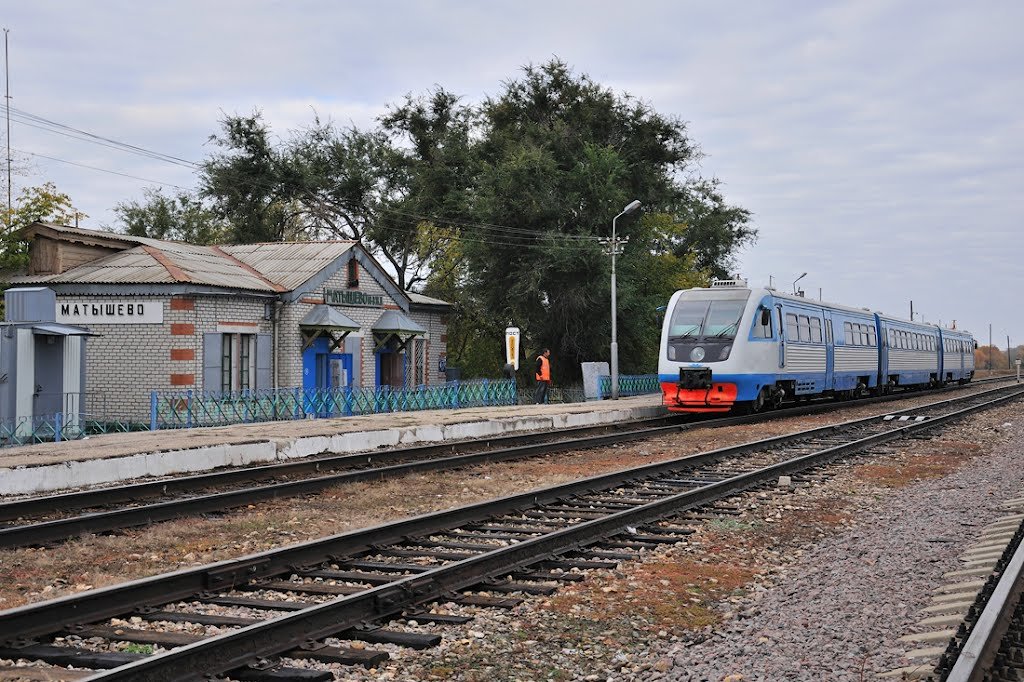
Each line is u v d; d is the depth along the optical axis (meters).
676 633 6.98
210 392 25.45
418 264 56.75
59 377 20.36
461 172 53.22
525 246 44.34
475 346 53.81
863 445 19.41
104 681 5.21
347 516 11.92
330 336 32.31
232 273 30.53
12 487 13.36
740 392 26.80
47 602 6.61
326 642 6.48
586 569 8.87
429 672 6.04
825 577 8.61
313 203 57.19
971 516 11.71
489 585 8.08
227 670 5.77
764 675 6.00
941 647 6.29
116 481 14.92
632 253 45.94
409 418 25.41
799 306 30.59
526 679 5.99
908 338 44.78
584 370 38.81
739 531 10.79
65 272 29.22
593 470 16.62
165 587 7.45
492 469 16.61
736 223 68.94
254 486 14.59
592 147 45.19
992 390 48.16
